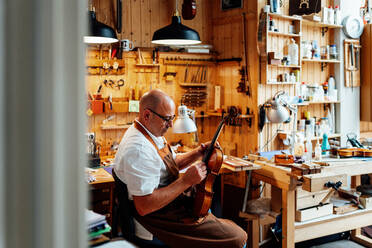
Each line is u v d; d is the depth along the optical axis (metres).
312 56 4.39
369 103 4.69
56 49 0.24
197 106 4.66
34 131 0.24
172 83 4.51
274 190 3.44
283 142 4.12
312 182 3.02
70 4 0.25
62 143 0.25
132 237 2.41
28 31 0.23
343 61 4.62
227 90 4.51
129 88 4.27
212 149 2.61
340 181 3.14
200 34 4.62
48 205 0.25
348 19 4.52
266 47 3.91
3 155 0.24
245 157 3.83
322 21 4.36
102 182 3.02
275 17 4.05
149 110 2.39
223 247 2.35
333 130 4.63
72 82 0.25
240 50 4.27
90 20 2.84
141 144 2.28
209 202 2.40
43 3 0.24
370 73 4.65
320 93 4.46
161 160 2.36
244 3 4.15
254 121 4.11
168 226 2.35
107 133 4.23
